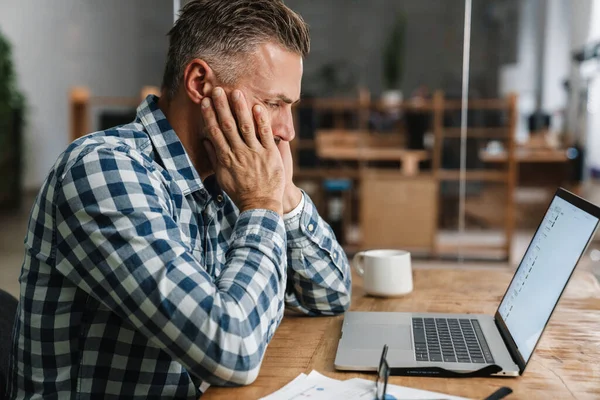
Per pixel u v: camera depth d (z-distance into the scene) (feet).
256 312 2.94
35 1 11.61
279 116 3.43
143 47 11.89
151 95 3.54
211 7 3.34
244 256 3.10
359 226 15.56
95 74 11.87
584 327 3.76
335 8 15.70
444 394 2.72
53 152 11.89
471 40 14.61
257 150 3.30
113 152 3.09
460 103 15.15
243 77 3.32
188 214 3.41
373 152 15.48
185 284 2.84
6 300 3.77
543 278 3.14
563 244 3.03
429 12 15.28
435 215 14.99
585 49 13.89
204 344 2.80
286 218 3.98
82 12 11.74
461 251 14.89
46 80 11.75
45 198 3.12
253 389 2.87
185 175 3.41
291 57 3.39
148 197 3.01
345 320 3.82
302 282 4.01
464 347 3.27
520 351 3.05
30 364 3.18
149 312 2.83
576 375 2.99
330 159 15.72
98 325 3.15
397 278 4.39
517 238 14.78
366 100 15.76
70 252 2.97
